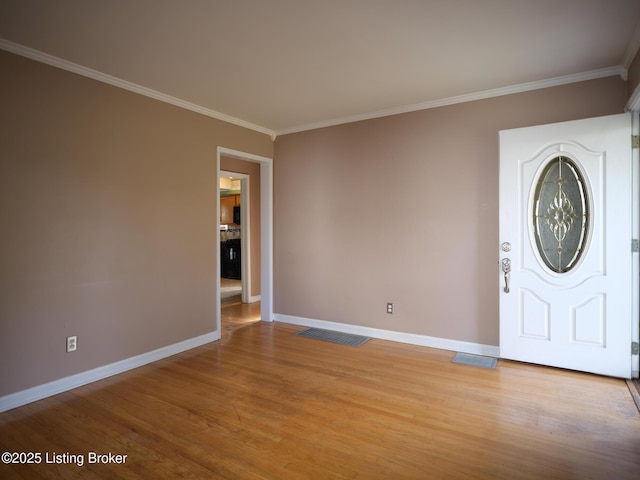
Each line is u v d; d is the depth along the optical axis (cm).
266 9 221
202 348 396
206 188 410
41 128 279
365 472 195
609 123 300
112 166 324
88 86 306
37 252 278
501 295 346
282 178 496
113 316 326
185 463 204
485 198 362
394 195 411
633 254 296
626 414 249
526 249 334
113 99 324
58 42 260
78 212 301
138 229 345
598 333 308
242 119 445
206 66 300
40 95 278
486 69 308
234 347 399
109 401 276
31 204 274
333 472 196
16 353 267
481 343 368
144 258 350
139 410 262
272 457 209
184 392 291
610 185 301
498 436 226
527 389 289
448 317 384
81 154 303
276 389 296
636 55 272
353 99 377
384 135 416
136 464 204
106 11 221
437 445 218
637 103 281
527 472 193
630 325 298
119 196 329
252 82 333
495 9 222
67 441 225
